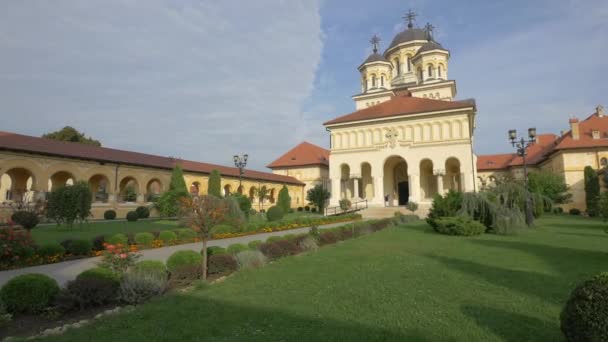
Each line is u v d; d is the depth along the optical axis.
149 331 5.12
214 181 34.88
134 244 14.20
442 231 17.94
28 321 5.91
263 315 5.71
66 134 47.38
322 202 38.12
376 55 50.88
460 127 35.38
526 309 5.86
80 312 6.40
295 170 59.84
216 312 5.89
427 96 44.91
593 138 38.53
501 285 7.42
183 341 4.79
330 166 41.28
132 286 6.86
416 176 36.50
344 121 40.72
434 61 45.19
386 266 9.66
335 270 9.23
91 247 12.85
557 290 6.96
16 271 9.97
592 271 8.66
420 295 6.74
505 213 17.75
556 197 34.53
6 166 23.66
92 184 32.78
